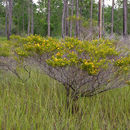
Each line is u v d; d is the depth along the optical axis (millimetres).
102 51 4117
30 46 4414
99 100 4383
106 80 4121
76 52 4398
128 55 4508
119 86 4270
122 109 4219
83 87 4422
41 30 41781
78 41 4621
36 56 4488
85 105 4285
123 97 4625
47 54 4430
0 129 3311
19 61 5395
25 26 43688
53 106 4211
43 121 3438
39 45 4391
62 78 4359
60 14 41812
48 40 4840
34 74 6207
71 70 4094
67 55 4148
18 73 6281
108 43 4805
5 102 4340
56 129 3354
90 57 4219
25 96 4469
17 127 3332
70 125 3449
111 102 4402
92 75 3969
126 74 4098
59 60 4000
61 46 4641
